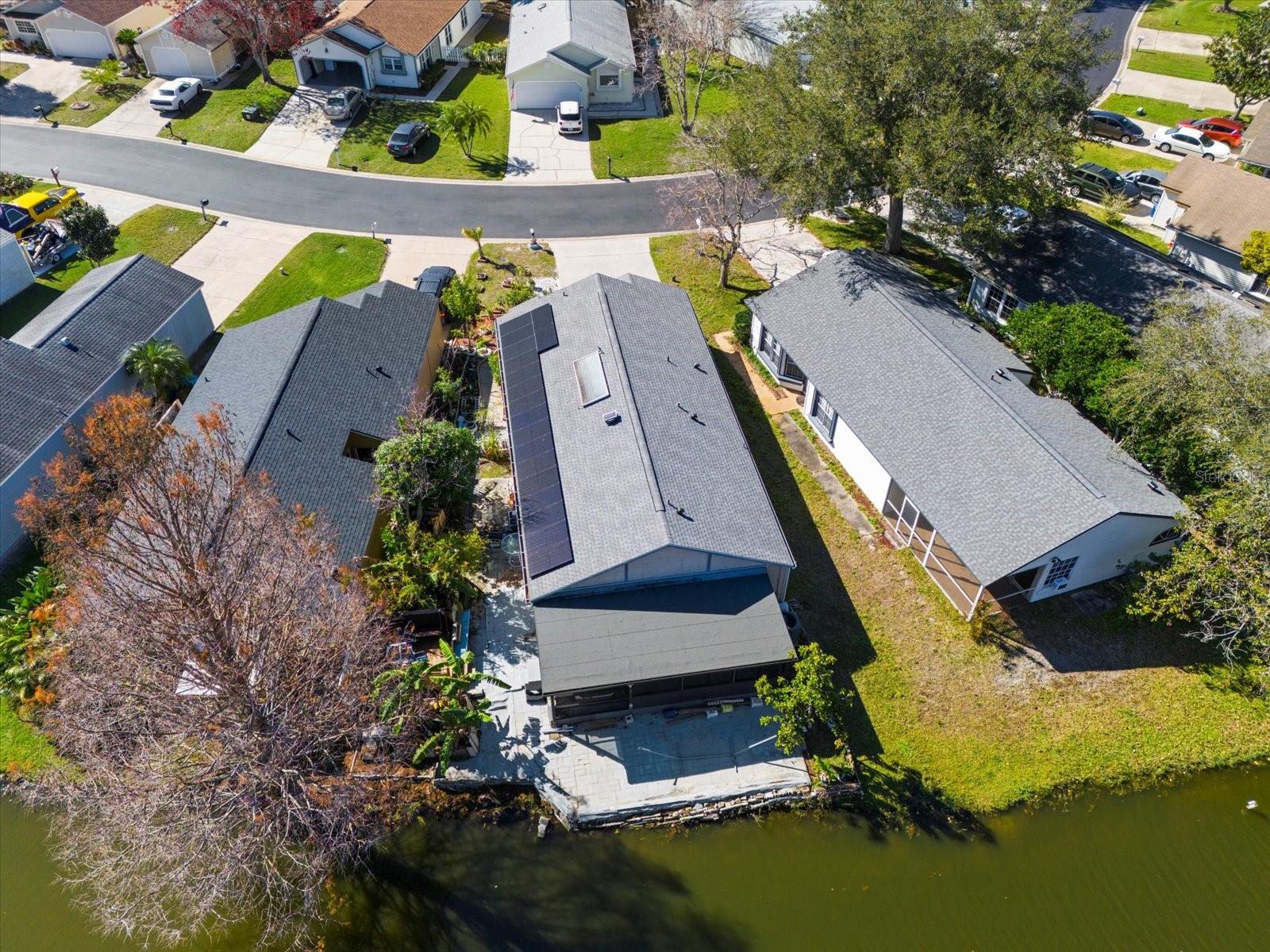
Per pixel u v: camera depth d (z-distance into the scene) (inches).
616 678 986.1
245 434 1186.0
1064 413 1301.7
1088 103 1539.1
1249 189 1801.2
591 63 2329.0
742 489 1168.2
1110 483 1150.3
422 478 1146.7
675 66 2534.5
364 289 1540.4
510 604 1178.0
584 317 1407.5
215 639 835.4
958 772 1023.6
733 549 1070.4
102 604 874.1
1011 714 1074.1
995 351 1419.8
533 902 927.0
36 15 2513.5
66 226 1668.3
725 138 1626.5
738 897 932.6
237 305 1708.9
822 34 1565.0
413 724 987.9
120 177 2059.5
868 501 1341.0
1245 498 1085.1
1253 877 954.7
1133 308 1480.1
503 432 1444.4
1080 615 1180.5
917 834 980.6
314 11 2396.7
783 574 1117.1
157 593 900.6
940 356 1331.2
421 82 2456.9
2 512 1199.6
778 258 1863.9
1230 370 1174.3
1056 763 1031.6
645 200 2043.6
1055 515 1106.7
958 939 901.8
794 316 1499.8
